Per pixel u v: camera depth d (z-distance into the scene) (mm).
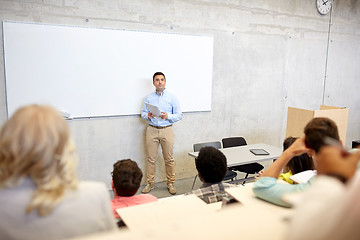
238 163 3320
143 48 4027
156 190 4207
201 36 4422
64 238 815
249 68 4973
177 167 4605
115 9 3777
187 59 4379
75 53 3629
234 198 1401
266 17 4980
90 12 3641
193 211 1308
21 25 3311
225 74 4762
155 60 4137
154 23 4059
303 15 5379
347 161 615
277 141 5531
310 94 5766
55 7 3451
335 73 6031
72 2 3525
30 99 3473
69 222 816
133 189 1846
